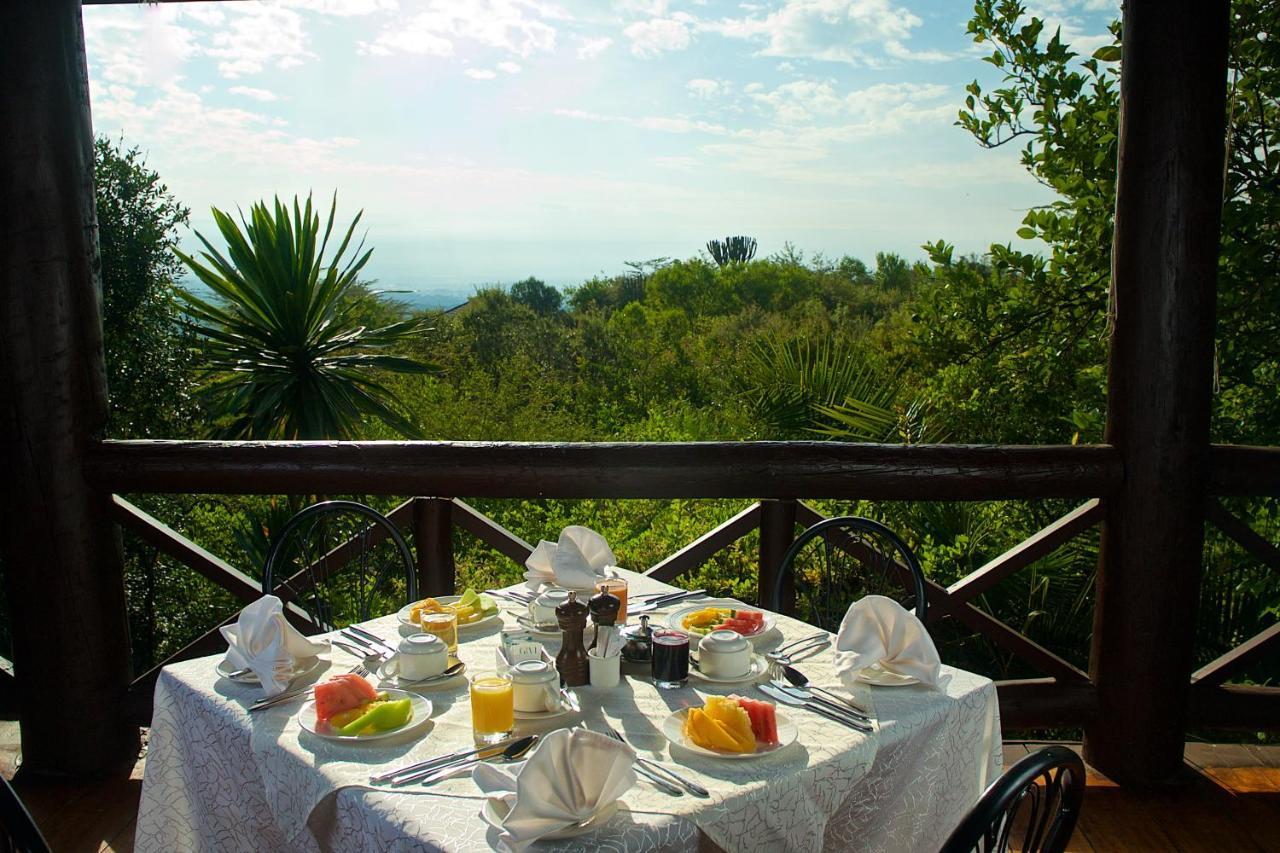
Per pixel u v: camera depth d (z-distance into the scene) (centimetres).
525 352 1258
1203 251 252
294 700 174
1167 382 255
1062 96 430
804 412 548
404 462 276
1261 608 379
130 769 282
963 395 465
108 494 278
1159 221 250
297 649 187
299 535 282
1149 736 266
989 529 405
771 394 560
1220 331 378
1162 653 263
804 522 282
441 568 291
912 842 169
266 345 564
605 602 187
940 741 171
